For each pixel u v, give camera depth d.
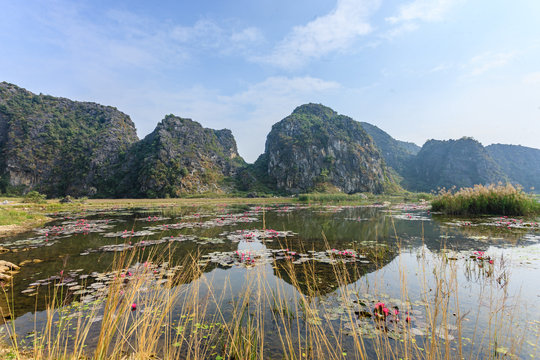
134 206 39.81
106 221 18.92
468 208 19.48
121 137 116.69
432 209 22.94
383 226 14.59
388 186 120.75
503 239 10.08
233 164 123.44
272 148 118.81
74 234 13.02
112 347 3.33
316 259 7.87
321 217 20.50
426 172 168.88
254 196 85.62
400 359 3.02
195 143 114.00
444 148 169.25
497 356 3.05
